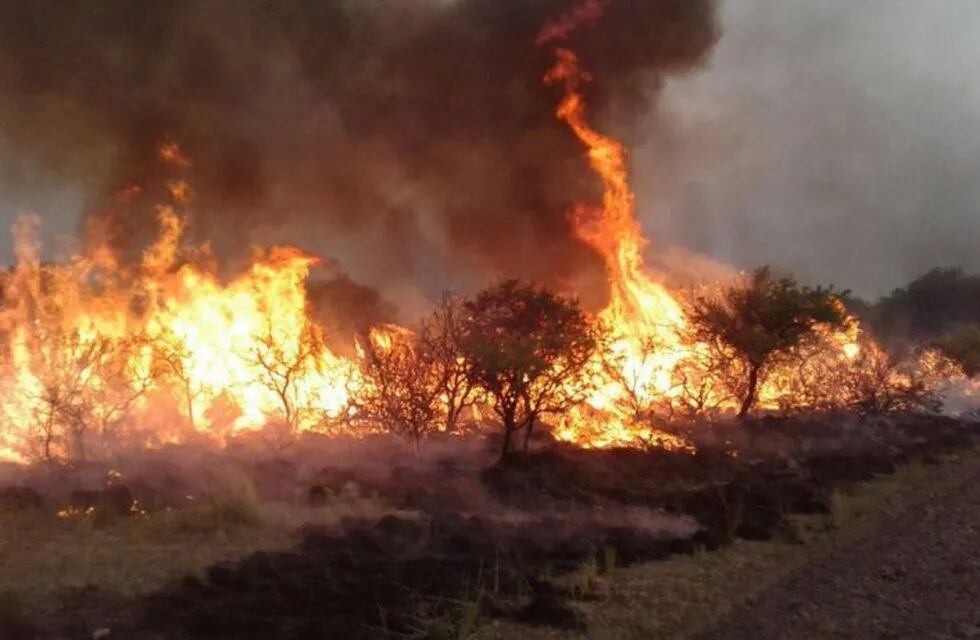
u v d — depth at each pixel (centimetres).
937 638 560
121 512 796
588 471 984
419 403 1058
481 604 605
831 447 1191
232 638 533
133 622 548
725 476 1006
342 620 561
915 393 1456
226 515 769
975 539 767
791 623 595
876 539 792
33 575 630
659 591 660
